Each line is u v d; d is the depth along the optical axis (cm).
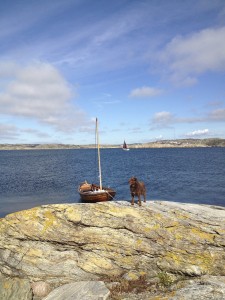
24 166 11169
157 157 15700
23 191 5172
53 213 1619
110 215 1586
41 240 1575
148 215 1575
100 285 1362
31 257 1549
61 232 1568
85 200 3369
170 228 1514
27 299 1388
